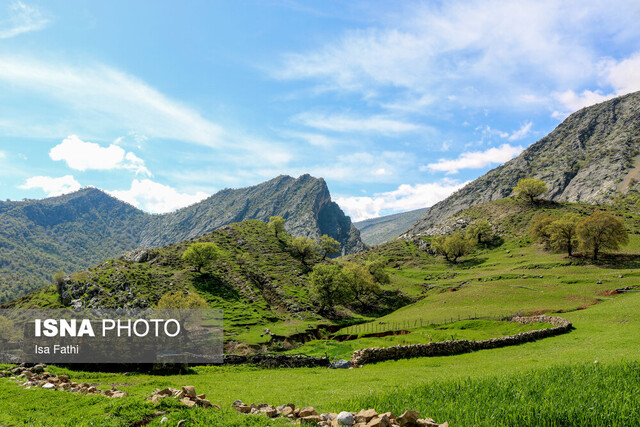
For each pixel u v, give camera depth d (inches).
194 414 470.0
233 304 4766.2
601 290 3548.2
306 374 1502.2
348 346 2605.8
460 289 5044.3
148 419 467.5
